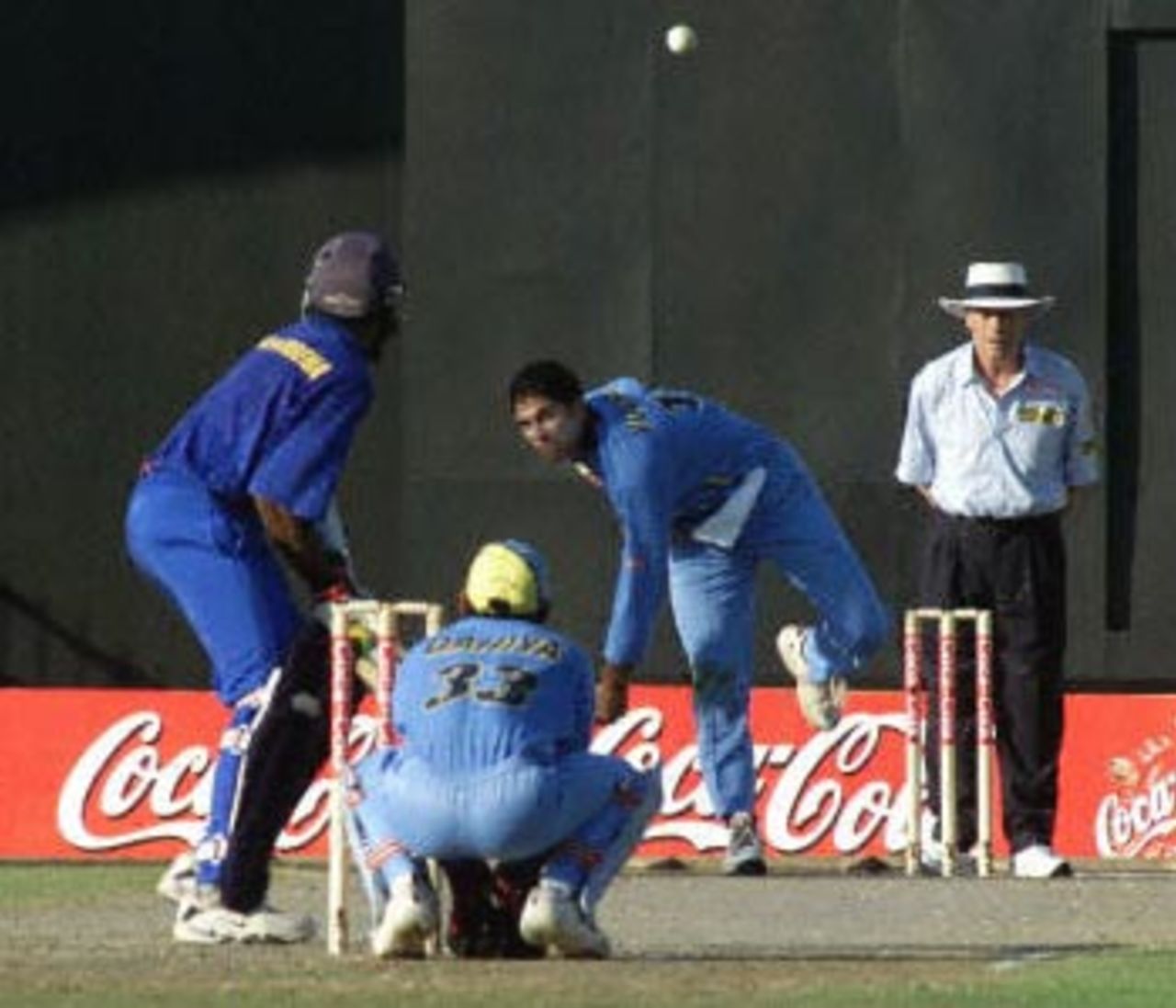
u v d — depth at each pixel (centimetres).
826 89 6838
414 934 4309
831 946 4619
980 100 6812
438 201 6912
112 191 7069
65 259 7075
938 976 4225
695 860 6209
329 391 4484
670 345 6869
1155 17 6800
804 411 6850
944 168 6819
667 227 6875
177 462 4538
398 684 4353
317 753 4522
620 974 4219
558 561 6912
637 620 5144
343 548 4631
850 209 6844
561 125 6888
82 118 7062
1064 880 5584
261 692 4500
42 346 7081
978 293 5791
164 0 7062
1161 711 6481
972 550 5797
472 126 6900
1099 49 6800
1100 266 6806
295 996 4003
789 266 6850
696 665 5631
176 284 7075
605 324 6881
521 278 6894
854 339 6844
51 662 7106
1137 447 6862
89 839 6494
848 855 6412
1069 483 5828
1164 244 6838
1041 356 5819
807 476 5578
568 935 4306
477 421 6919
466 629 4362
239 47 7056
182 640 7088
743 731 5650
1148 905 5147
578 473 6856
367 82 7050
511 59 6894
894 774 6419
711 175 6862
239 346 7075
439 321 6912
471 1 6900
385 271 4531
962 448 5797
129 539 4562
